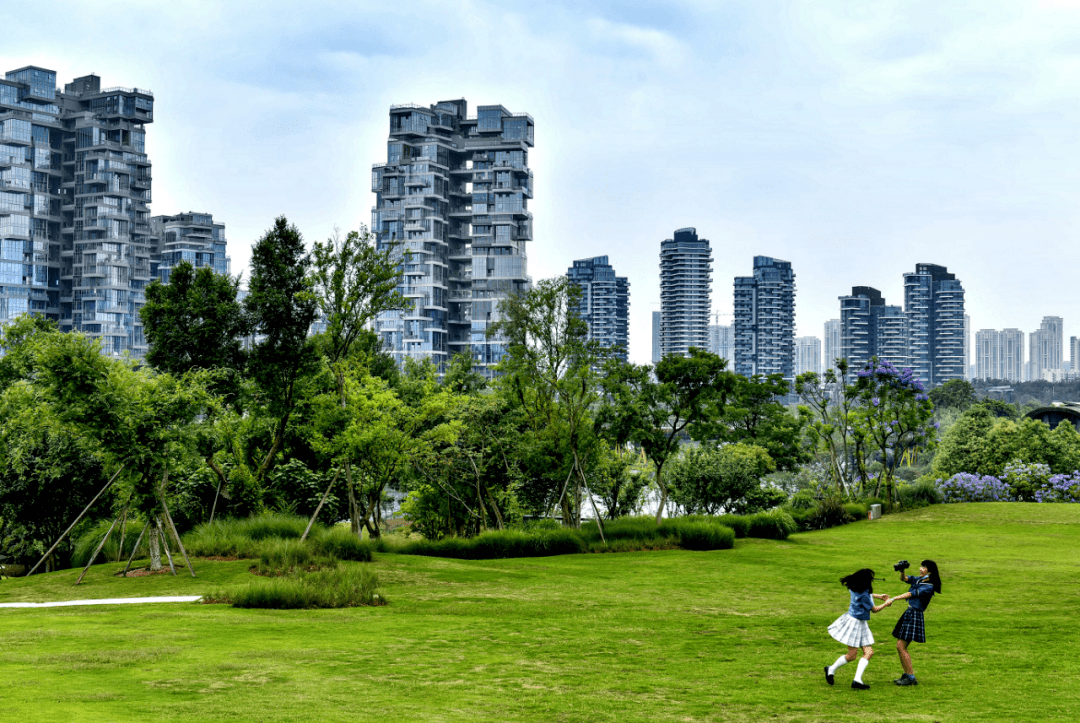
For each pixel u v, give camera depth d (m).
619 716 11.02
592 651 15.77
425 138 188.50
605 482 51.38
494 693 12.28
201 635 16.48
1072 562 32.94
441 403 38.97
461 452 41.81
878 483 64.88
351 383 37.78
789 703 11.78
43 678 12.31
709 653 15.67
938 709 11.35
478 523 48.41
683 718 10.94
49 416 26.48
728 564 32.47
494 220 186.88
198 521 37.94
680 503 53.62
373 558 30.67
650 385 42.16
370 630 17.69
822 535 45.94
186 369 37.62
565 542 37.12
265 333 38.09
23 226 198.00
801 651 15.92
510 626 18.58
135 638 16.03
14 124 197.25
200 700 11.14
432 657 14.92
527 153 193.00
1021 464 68.94
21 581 26.25
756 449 57.06
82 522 34.50
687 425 43.19
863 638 12.75
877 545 40.34
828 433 64.62
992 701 11.79
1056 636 17.30
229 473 37.53
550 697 12.06
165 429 26.33
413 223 182.38
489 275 186.38
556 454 41.47
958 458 76.06
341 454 34.81
